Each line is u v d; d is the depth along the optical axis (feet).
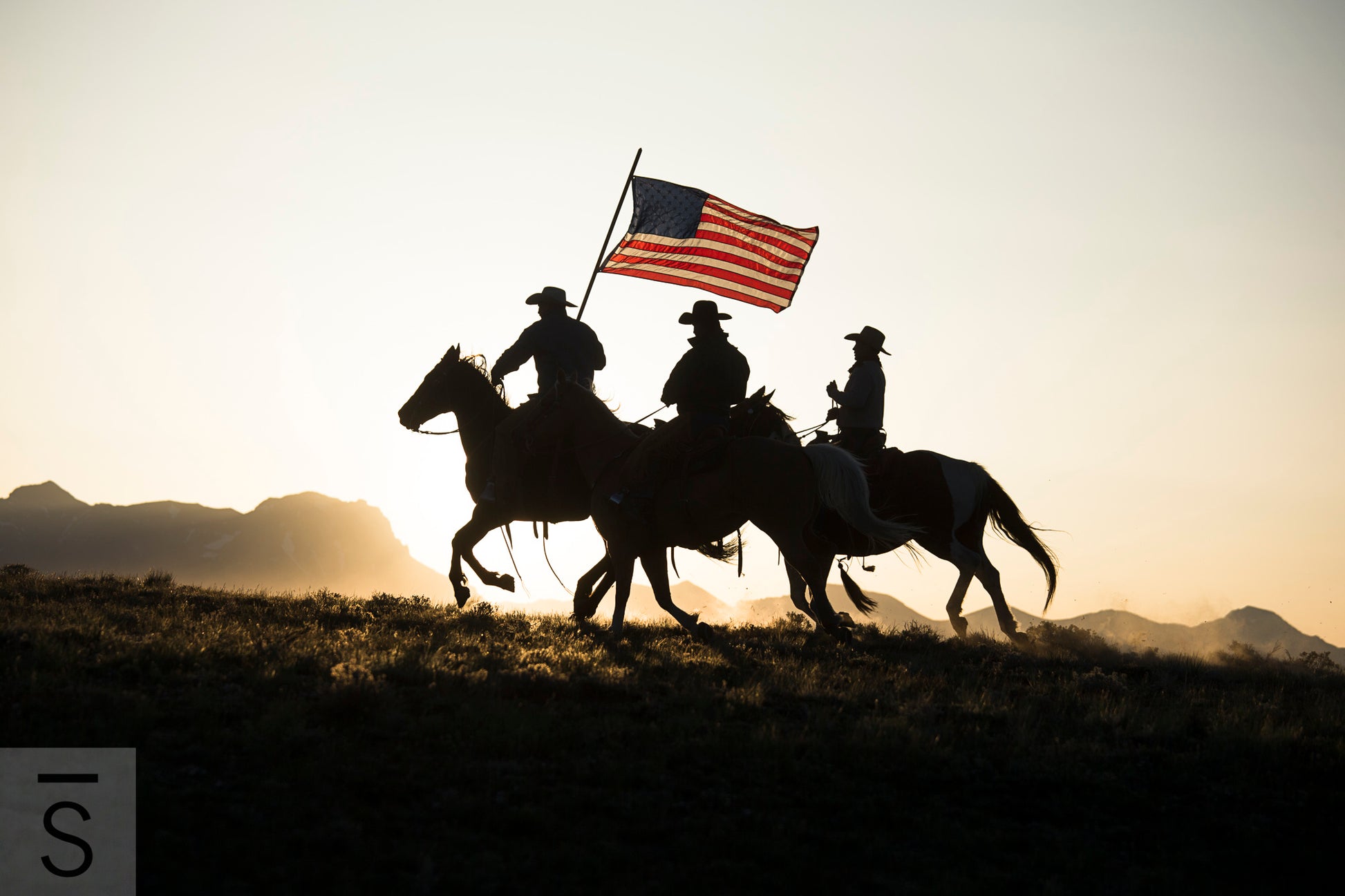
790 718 38.96
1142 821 31.60
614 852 26.43
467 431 64.18
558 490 57.21
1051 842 29.55
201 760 30.04
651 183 72.23
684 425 51.37
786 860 26.84
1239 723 41.42
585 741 33.65
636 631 57.77
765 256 73.26
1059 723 41.11
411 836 26.61
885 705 41.22
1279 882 27.50
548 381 62.95
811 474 50.96
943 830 29.43
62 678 35.99
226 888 23.44
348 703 34.40
